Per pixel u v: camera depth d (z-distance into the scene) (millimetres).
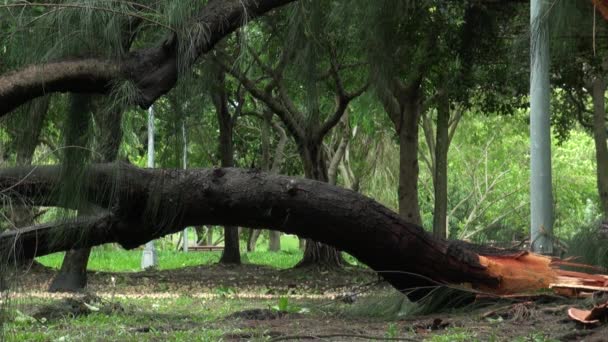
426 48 17625
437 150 24359
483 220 46250
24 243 8648
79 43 7098
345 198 9188
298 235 9484
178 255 37938
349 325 9195
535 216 13461
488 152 45000
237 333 8461
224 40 10469
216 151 28828
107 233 8812
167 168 8781
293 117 21859
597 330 7707
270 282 20906
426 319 9430
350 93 23484
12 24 7047
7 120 7582
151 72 7445
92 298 11984
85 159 7789
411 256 9469
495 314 9195
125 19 7266
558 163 43531
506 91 22656
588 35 10414
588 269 10672
